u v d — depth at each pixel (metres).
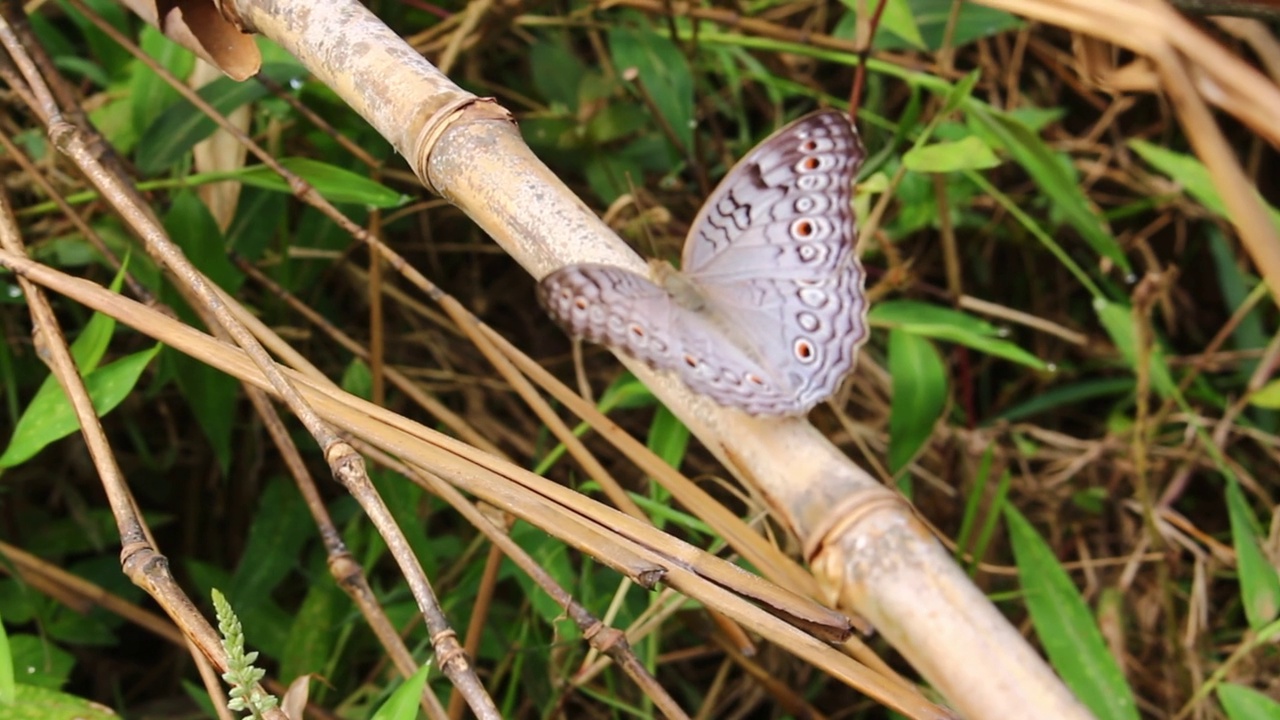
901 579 0.46
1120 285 0.71
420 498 0.59
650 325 0.48
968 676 0.45
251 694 0.47
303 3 0.50
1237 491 0.58
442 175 0.49
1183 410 0.62
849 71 0.72
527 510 0.48
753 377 0.48
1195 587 0.60
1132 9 0.46
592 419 0.53
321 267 0.61
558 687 0.57
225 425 0.57
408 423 0.49
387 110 0.49
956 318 0.58
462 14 0.62
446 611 0.57
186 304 0.57
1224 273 0.66
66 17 0.65
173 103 0.59
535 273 0.48
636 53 0.62
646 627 0.54
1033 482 0.63
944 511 0.63
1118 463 0.63
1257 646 0.58
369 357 0.58
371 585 0.60
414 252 0.66
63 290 0.51
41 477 0.61
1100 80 0.49
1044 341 0.70
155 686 0.62
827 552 0.46
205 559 0.63
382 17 0.64
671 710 0.50
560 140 0.63
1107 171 0.70
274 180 0.56
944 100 0.63
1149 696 0.61
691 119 0.62
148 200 0.57
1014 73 0.70
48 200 0.60
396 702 0.47
